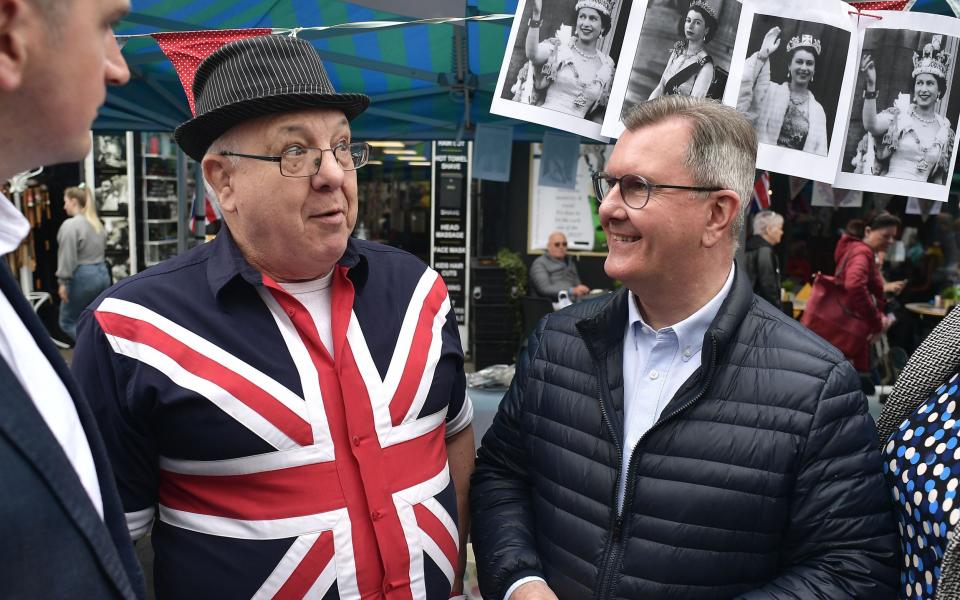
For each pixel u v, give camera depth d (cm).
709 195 129
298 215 129
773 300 535
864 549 126
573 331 152
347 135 136
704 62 169
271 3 280
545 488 148
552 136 414
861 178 173
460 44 330
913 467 125
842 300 506
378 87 427
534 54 170
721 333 131
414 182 773
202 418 127
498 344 677
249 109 123
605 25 169
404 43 335
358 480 135
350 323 141
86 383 127
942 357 130
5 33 63
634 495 134
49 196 779
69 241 693
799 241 775
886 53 170
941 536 115
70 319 706
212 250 140
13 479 64
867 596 124
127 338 127
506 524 153
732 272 142
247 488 130
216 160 132
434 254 769
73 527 69
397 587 137
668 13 167
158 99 402
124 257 795
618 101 170
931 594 119
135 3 272
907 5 171
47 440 68
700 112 131
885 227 534
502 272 671
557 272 639
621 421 139
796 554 131
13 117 68
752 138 135
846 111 170
